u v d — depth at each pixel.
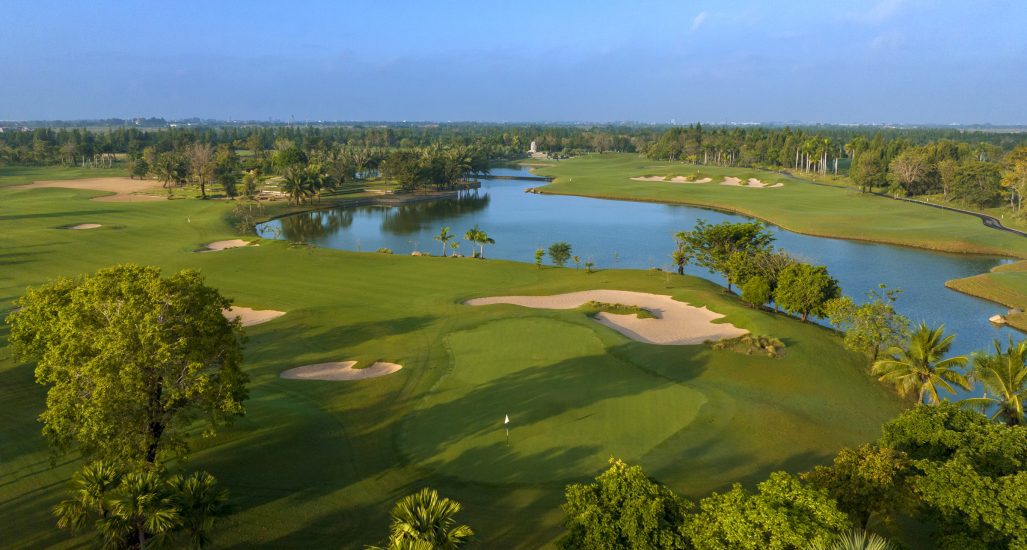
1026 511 21.56
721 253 80.62
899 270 93.06
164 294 28.25
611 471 23.11
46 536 25.55
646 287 74.69
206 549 25.11
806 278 61.00
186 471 30.89
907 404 43.25
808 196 170.25
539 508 28.33
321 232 131.12
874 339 47.81
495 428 36.44
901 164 167.38
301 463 32.41
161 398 28.95
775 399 41.97
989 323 68.31
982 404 36.03
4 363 44.91
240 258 86.50
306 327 56.41
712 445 34.59
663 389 42.22
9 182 193.62
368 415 38.59
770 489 21.58
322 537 26.30
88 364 26.02
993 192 141.00
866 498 23.84
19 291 67.38
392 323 57.78
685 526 21.50
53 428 26.75
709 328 59.31
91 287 28.91
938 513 22.91
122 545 22.19
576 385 42.72
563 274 83.12
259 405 39.00
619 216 151.25
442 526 20.36
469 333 54.19
